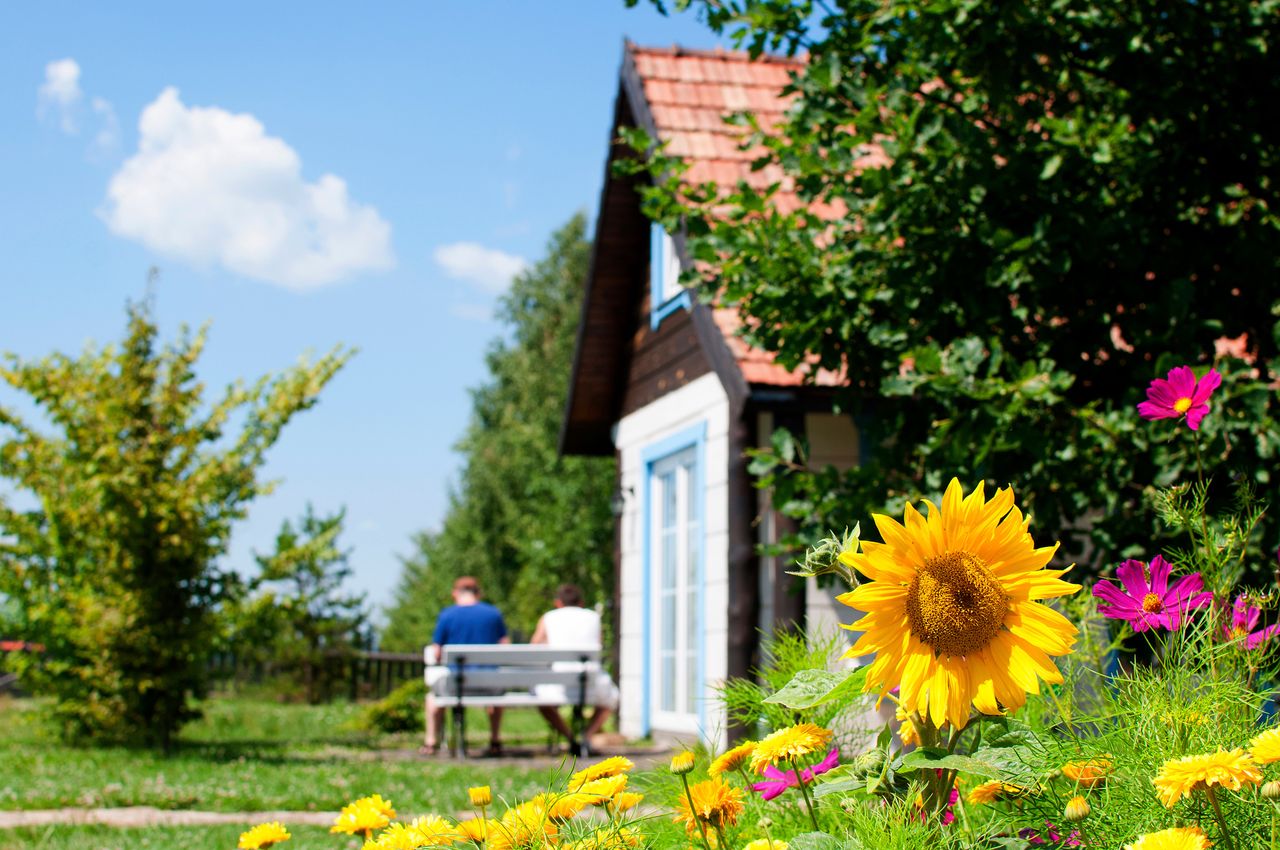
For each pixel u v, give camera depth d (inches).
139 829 232.8
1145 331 214.1
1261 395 189.3
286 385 467.5
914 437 231.1
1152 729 79.4
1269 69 219.3
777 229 234.1
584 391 550.3
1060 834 78.1
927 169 217.9
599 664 449.7
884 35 217.2
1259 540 182.7
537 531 1008.9
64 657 468.1
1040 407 207.8
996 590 71.7
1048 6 205.9
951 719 72.2
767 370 340.8
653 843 90.1
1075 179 223.5
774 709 104.7
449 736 546.3
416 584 1797.5
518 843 78.2
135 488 435.2
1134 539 199.0
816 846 77.3
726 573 404.5
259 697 860.0
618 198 508.1
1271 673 86.6
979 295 221.9
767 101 455.8
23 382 450.6
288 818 253.4
